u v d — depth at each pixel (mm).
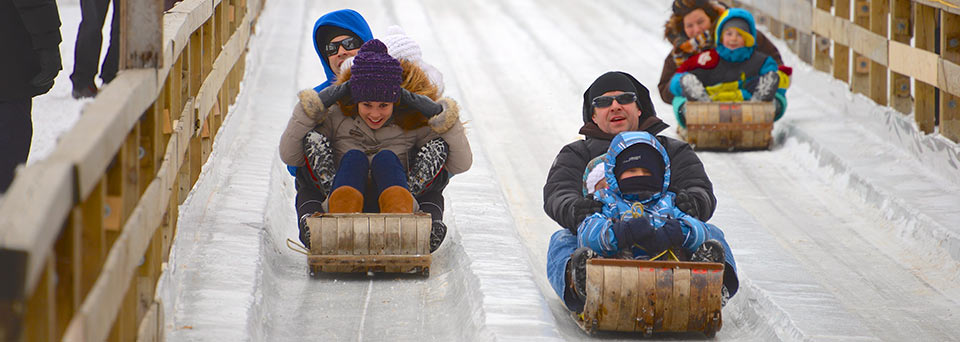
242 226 20781
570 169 18812
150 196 12688
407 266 19703
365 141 20844
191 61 22172
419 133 21141
